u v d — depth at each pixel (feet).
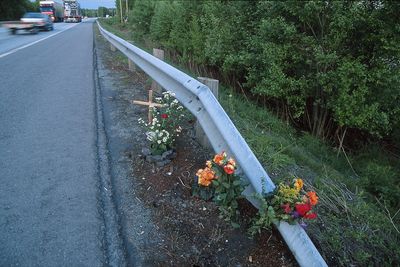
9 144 12.30
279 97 19.69
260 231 7.32
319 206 9.04
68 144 12.39
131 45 23.67
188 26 32.35
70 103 17.62
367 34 16.29
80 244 7.22
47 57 35.01
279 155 11.36
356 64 15.88
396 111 16.67
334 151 18.25
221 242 7.41
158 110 13.73
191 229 7.77
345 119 16.83
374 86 16.39
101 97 18.43
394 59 16.03
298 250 6.38
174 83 13.14
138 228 7.79
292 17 18.70
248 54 20.63
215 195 8.04
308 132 20.02
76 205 8.60
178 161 10.59
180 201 8.70
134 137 12.79
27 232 7.52
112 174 10.19
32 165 10.69
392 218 10.05
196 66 32.14
